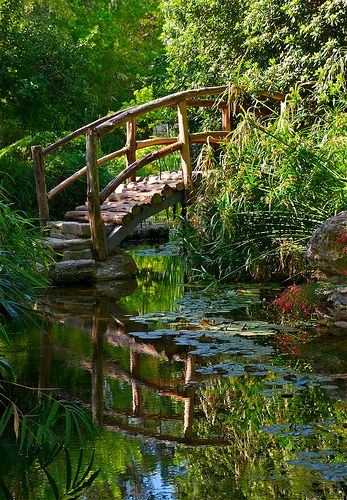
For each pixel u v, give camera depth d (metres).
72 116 16.34
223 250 8.52
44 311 7.18
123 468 3.51
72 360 5.47
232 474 3.39
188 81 13.91
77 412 3.92
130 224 9.33
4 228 4.93
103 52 27.30
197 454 3.66
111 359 5.50
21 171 13.95
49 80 15.67
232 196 8.54
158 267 10.14
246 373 5.05
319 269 7.18
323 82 10.57
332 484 3.24
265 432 3.92
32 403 4.48
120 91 28.00
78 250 9.09
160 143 11.05
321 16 10.73
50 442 3.87
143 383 4.89
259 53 12.12
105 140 23.45
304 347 5.68
